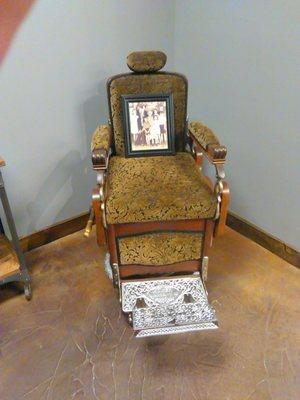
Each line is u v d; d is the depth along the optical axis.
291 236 1.78
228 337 1.40
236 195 2.05
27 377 1.25
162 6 1.93
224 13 1.69
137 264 1.48
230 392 1.19
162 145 1.71
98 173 1.30
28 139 1.74
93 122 1.97
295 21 1.40
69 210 2.09
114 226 1.36
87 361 1.31
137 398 1.18
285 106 1.57
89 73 1.82
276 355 1.32
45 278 1.74
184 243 1.44
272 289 1.64
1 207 1.76
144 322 1.26
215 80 1.90
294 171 1.65
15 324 1.47
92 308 1.56
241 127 1.85
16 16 1.47
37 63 1.62
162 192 1.36
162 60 1.59
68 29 1.65
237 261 1.84
